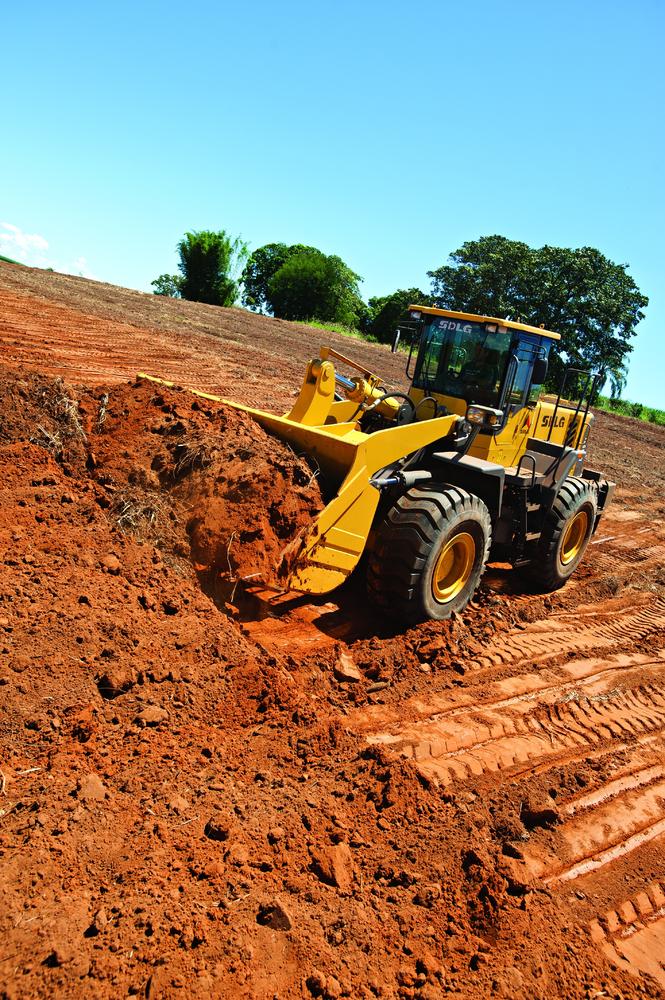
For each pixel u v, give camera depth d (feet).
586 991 9.48
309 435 18.17
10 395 17.93
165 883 9.05
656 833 13.14
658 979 9.94
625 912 11.12
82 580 14.25
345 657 16.74
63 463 17.58
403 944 9.38
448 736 14.75
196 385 42.57
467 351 21.66
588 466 52.80
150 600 14.65
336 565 17.35
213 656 14.17
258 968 8.34
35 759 10.53
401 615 18.37
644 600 26.03
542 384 23.35
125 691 12.46
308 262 182.09
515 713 16.30
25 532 14.88
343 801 11.78
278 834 10.43
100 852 9.26
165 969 7.89
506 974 9.32
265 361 59.47
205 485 16.99
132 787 10.53
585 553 31.04
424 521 17.61
